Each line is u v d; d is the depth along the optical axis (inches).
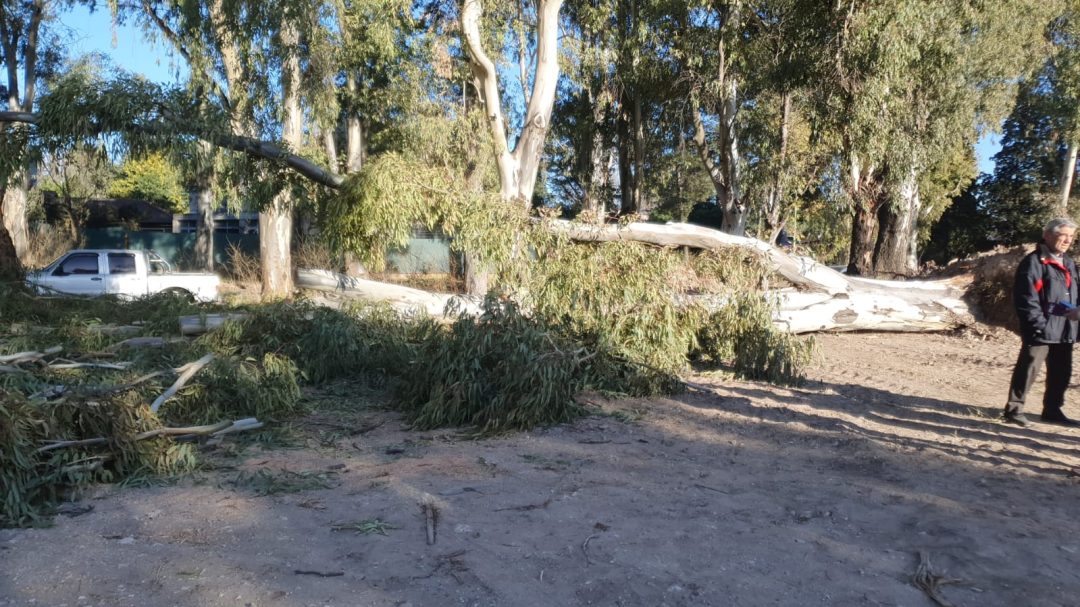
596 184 1144.2
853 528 163.3
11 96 851.4
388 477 196.5
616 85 1011.9
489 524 161.2
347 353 330.0
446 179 409.1
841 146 698.2
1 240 625.9
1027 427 259.9
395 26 848.9
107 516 164.6
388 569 137.1
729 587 132.3
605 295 354.3
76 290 636.7
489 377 263.0
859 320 506.6
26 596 124.8
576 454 222.7
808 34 676.1
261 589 128.0
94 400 196.4
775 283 510.3
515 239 386.9
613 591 130.0
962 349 465.1
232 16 645.9
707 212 1663.4
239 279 982.4
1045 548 151.1
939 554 147.8
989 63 804.0
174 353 317.1
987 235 1850.4
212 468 204.7
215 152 400.5
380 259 424.8
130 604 122.4
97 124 374.6
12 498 161.9
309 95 713.6
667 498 180.9
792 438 243.9
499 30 777.6
